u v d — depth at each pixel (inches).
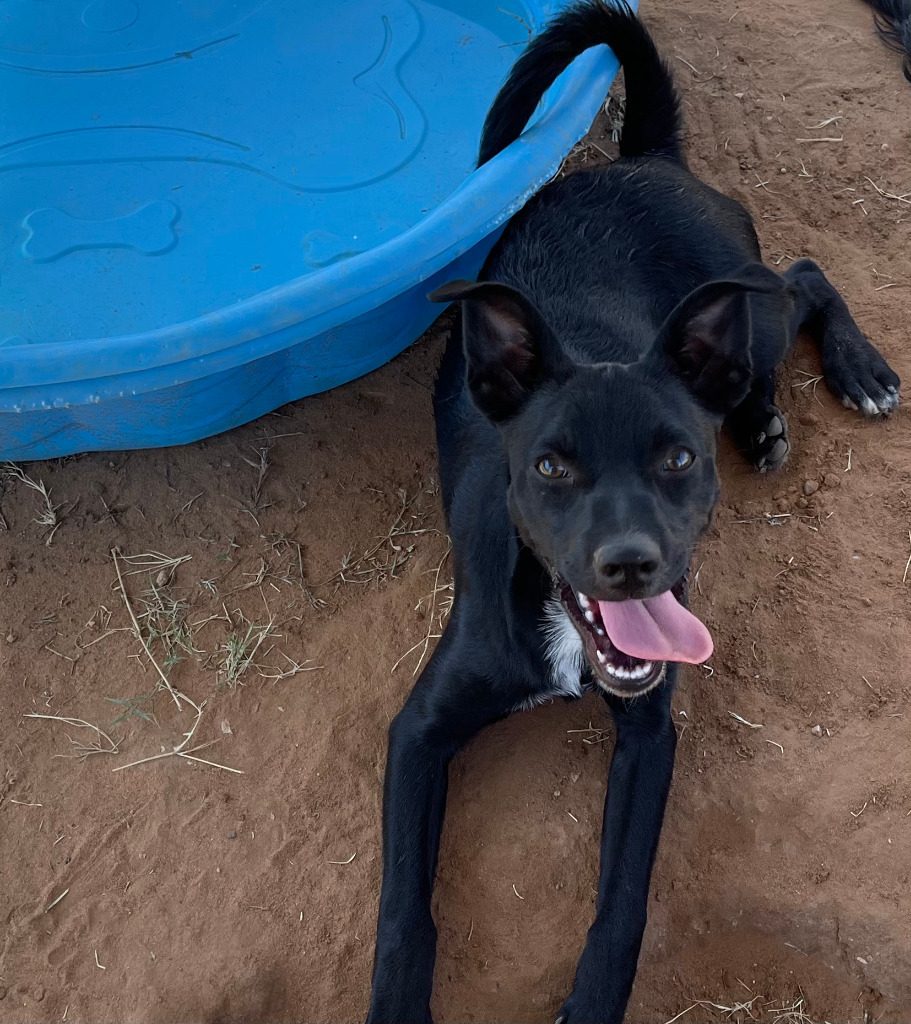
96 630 29.9
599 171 31.7
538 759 27.2
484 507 25.1
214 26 40.2
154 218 34.4
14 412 26.5
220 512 32.2
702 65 44.1
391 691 28.4
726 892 24.7
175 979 24.3
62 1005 24.2
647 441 20.7
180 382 25.8
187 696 28.7
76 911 25.4
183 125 36.9
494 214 27.5
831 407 32.9
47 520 32.0
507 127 29.7
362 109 37.1
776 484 31.4
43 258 33.4
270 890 25.4
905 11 43.3
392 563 31.0
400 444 33.6
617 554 19.3
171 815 26.6
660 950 24.2
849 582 28.9
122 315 31.9
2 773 27.5
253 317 25.3
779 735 26.7
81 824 26.6
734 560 29.9
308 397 34.8
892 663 27.4
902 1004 23.3
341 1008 24.0
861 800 25.4
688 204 30.9
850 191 38.9
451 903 25.1
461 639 24.8
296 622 30.0
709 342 21.6
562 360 21.8
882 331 34.6
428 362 35.5
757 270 20.9
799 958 24.0
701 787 26.2
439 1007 23.8
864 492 30.6
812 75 43.4
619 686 21.6
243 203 34.7
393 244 26.4
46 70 38.8
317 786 26.9
